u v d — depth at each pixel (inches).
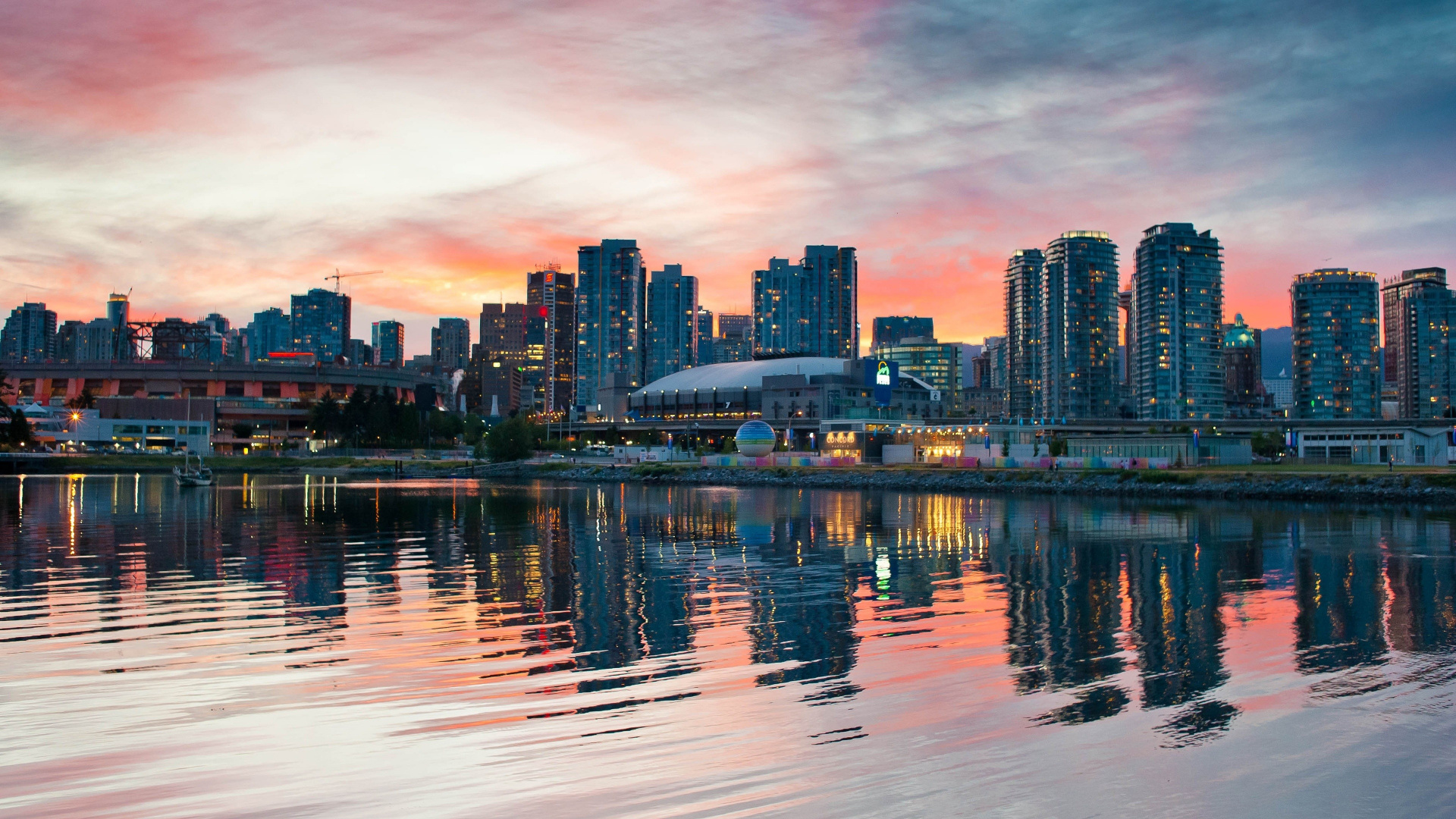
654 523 2827.3
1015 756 737.6
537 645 1121.4
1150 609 1354.6
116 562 1894.7
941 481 4987.7
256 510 3405.5
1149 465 5064.0
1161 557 1963.6
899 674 978.7
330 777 698.2
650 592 1520.7
